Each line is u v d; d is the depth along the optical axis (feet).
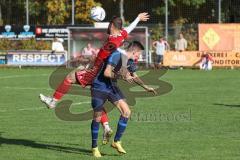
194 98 157.69
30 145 90.12
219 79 227.40
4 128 107.14
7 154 83.10
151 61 299.58
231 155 81.05
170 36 313.32
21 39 315.17
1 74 259.60
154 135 98.07
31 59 305.94
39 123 113.50
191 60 297.12
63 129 105.81
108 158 79.66
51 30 314.35
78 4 363.15
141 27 291.38
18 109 135.64
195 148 86.33
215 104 143.13
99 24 301.02
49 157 80.74
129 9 363.76
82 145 89.86
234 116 121.08
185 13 364.79
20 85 202.69
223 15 356.18
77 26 312.91
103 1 369.50
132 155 81.51
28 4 345.72
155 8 363.35
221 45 299.17
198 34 301.22
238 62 296.92
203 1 357.20
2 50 310.04
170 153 82.69
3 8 363.97
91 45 301.63
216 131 101.86
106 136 82.53
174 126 107.96
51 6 361.51
